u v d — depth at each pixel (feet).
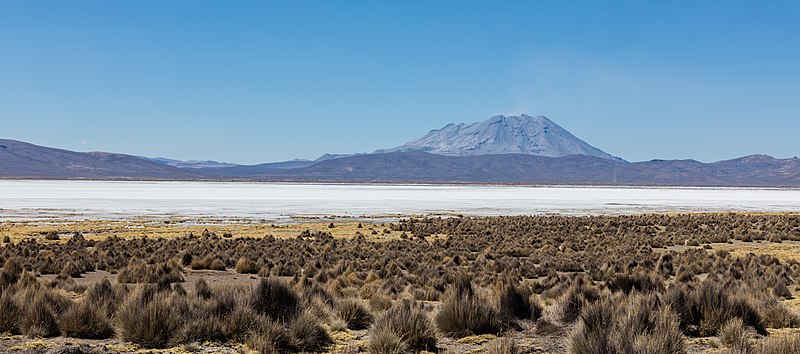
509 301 47.50
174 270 79.05
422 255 108.88
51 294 44.06
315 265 93.91
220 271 91.76
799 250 127.34
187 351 35.68
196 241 127.95
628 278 65.57
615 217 223.92
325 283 74.84
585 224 189.98
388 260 98.73
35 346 35.73
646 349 32.22
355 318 46.57
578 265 95.55
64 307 43.55
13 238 136.77
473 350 38.24
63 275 77.20
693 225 187.42
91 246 122.31
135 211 256.32
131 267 80.12
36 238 138.92
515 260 100.22
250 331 38.32
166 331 37.63
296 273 83.05
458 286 54.75
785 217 223.92
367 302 58.08
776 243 144.77
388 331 37.42
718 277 79.36
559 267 94.84
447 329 43.06
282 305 42.80
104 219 208.33
